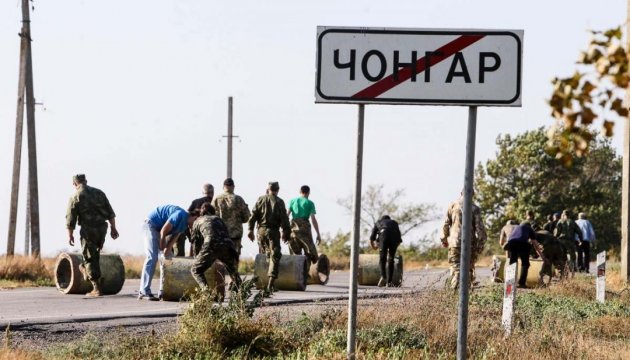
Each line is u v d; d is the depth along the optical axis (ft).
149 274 137.08
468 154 55.31
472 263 136.26
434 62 56.29
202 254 124.67
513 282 91.04
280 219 152.87
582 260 253.24
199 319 83.92
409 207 483.51
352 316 59.31
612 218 576.61
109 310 120.47
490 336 88.79
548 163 575.38
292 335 87.30
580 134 33.35
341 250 408.46
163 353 79.46
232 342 82.64
